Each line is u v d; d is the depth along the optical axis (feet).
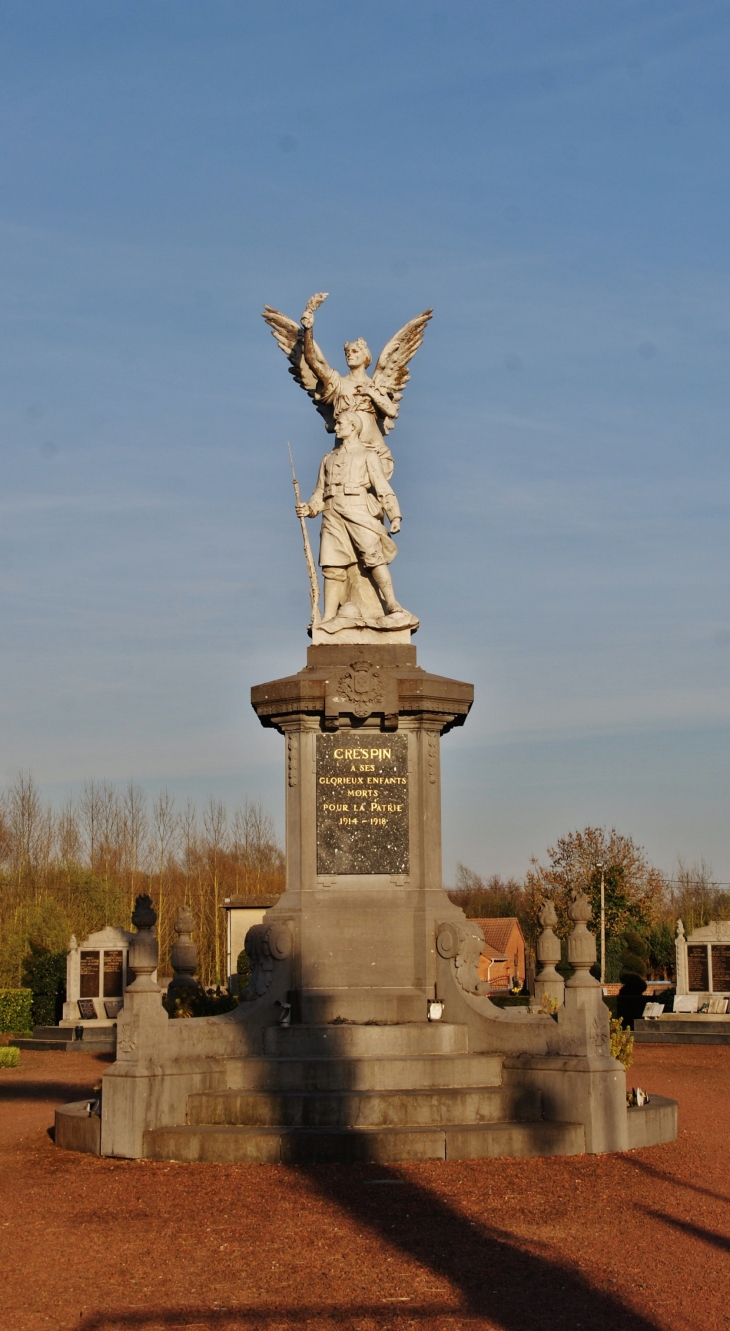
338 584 65.26
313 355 65.31
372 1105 52.19
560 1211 42.80
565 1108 52.85
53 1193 46.03
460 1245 38.96
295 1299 34.35
